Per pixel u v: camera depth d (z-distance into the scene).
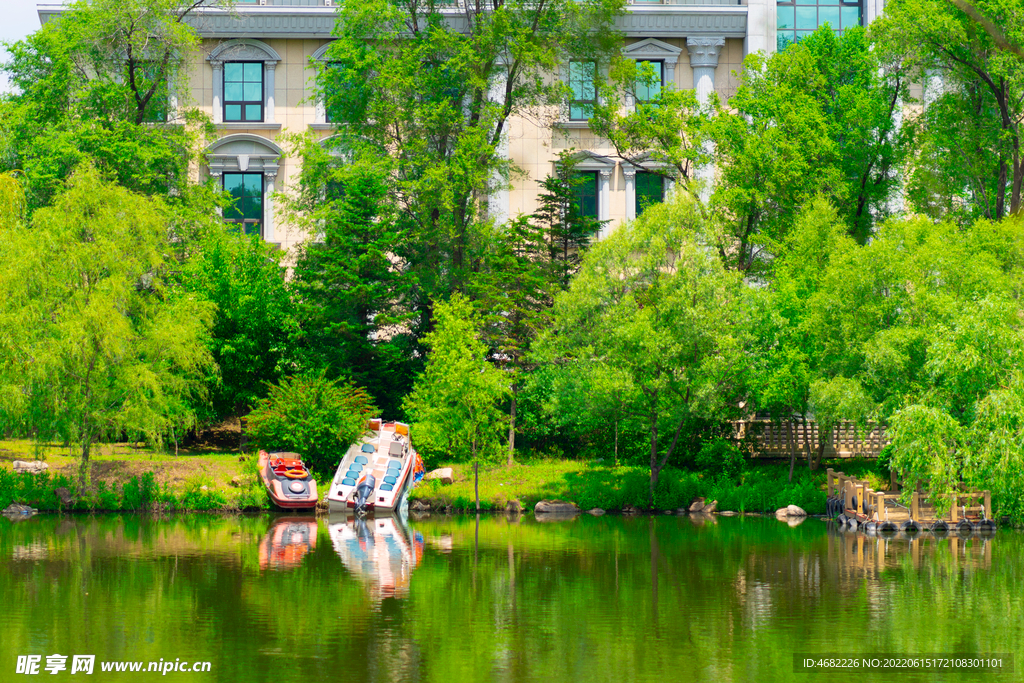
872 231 48.81
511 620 21.69
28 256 37.94
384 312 47.88
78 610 22.41
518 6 49.69
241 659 18.55
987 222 40.38
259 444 44.38
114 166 48.97
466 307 42.47
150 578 26.14
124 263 40.06
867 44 49.66
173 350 40.47
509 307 46.94
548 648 19.31
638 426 43.75
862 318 39.72
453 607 22.95
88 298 38.81
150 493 40.75
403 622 21.45
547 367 44.31
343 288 47.09
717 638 20.12
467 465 45.09
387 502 40.66
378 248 47.16
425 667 18.03
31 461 41.72
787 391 41.25
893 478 41.62
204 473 42.62
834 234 43.22
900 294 39.31
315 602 23.39
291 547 31.62
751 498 41.91
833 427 44.66
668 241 43.06
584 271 43.03
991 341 34.03
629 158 55.94
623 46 57.19
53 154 47.22
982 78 44.12
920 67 45.34
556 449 47.75
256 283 47.97
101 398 39.19
